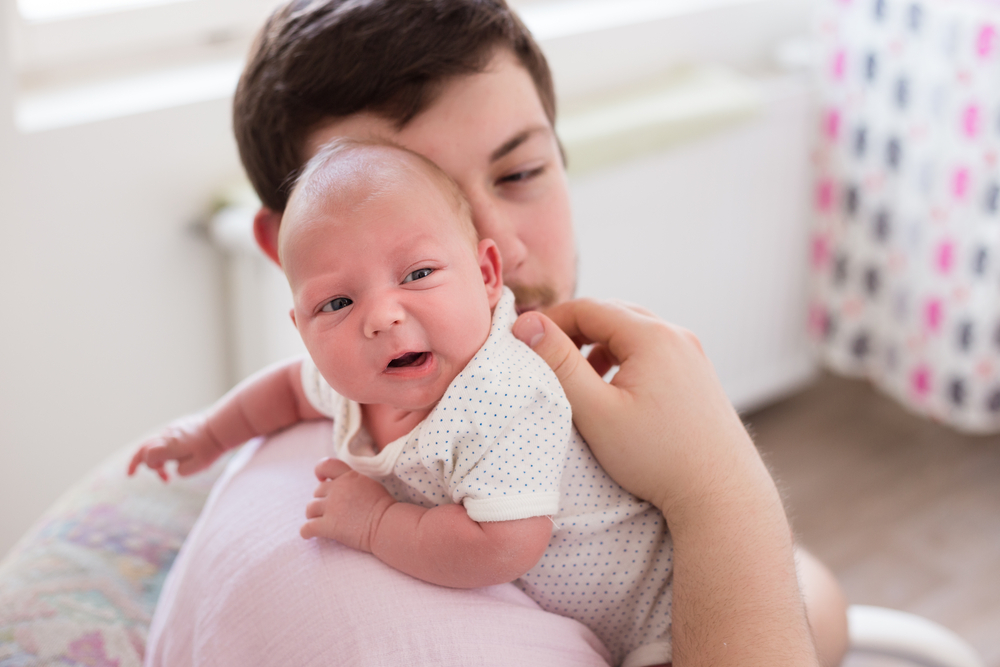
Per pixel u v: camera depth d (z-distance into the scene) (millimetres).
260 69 746
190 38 1672
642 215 1917
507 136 713
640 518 673
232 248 1543
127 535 859
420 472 620
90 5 1547
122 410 1624
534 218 749
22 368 1491
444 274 591
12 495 1556
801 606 607
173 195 1547
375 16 695
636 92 1975
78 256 1485
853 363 2287
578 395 634
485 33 709
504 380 592
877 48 1953
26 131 1374
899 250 2078
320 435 754
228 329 1696
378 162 612
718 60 2150
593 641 654
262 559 639
